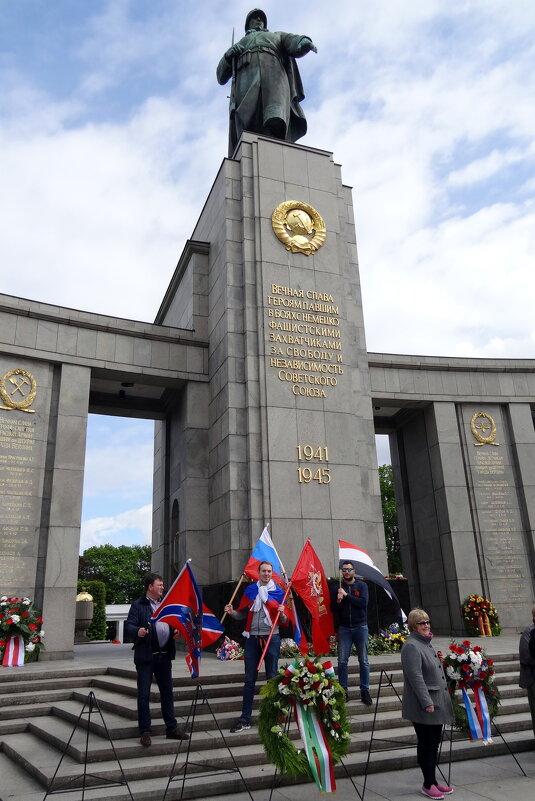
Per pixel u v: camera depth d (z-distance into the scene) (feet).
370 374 65.57
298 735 24.04
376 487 55.98
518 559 63.21
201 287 62.23
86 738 23.24
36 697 31.73
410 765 22.56
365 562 29.14
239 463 50.52
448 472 64.64
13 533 47.88
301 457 51.29
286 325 54.60
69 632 46.88
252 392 51.98
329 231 59.82
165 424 67.87
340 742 19.07
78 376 53.88
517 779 21.06
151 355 57.82
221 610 46.19
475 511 64.13
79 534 49.80
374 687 29.89
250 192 58.59
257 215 57.26
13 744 25.76
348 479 52.39
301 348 54.54
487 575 62.08
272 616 25.35
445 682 20.12
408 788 20.13
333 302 57.36
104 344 55.88
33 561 48.03
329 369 54.95
